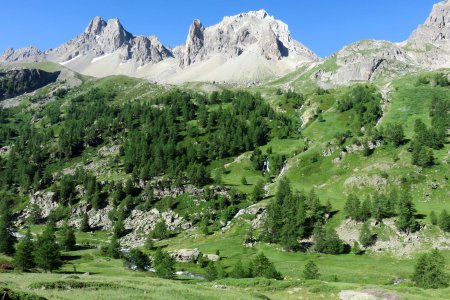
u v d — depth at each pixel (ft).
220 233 568.00
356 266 424.05
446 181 596.70
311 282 276.41
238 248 504.02
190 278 388.57
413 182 607.78
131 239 608.60
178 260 471.21
